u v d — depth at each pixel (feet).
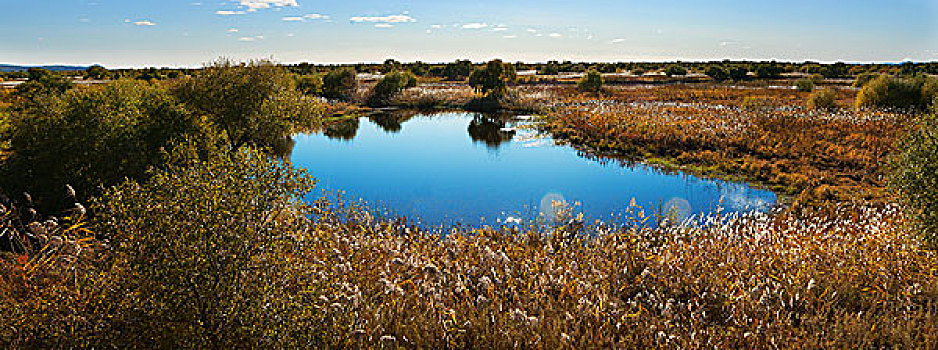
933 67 284.00
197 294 12.65
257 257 13.23
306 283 14.38
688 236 32.40
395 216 47.50
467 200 55.72
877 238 29.14
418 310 19.04
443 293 20.93
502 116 141.69
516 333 17.38
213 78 73.36
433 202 54.80
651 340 17.61
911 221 24.18
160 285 12.56
